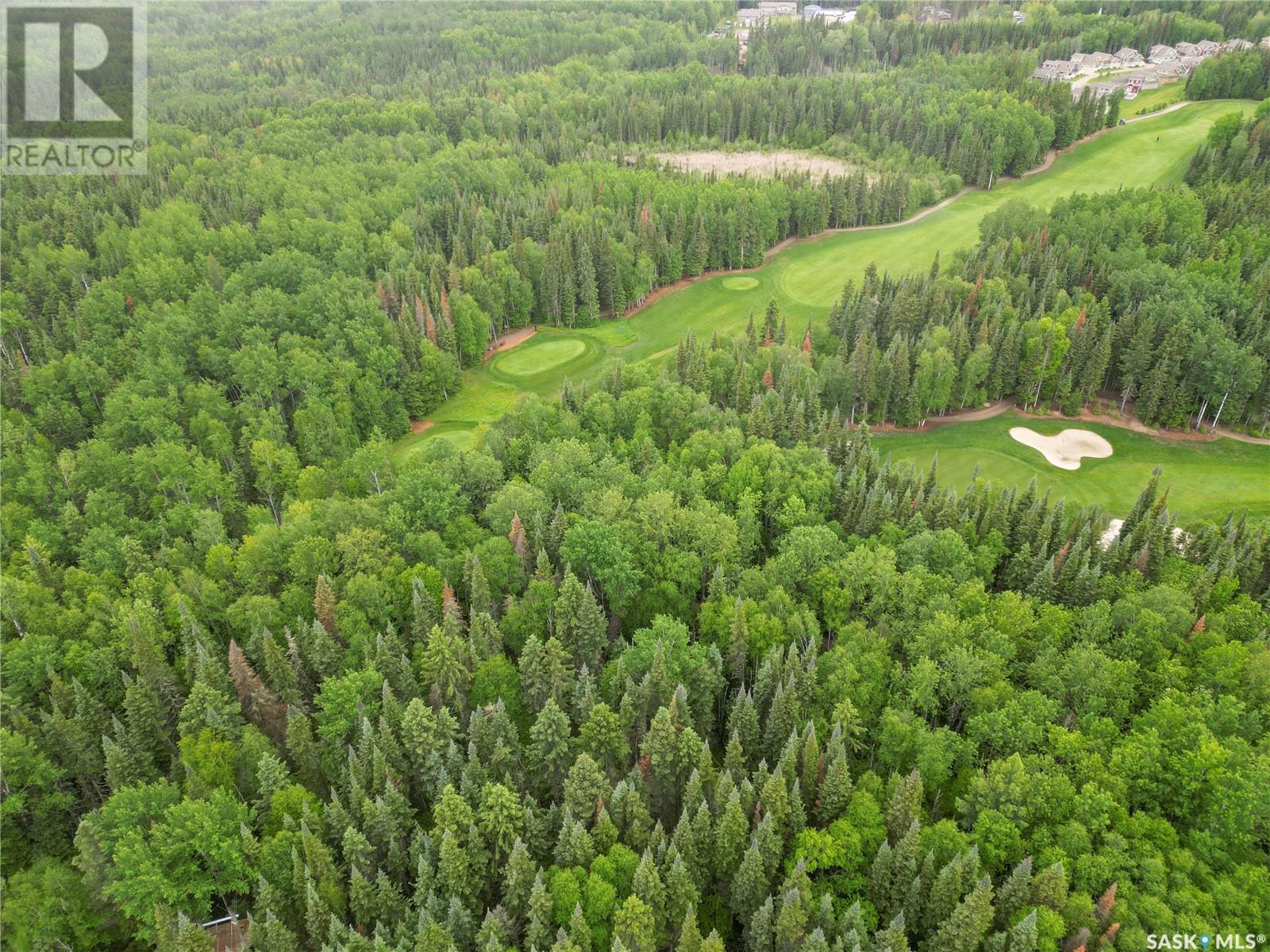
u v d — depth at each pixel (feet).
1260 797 211.82
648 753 244.01
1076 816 216.54
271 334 509.76
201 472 384.27
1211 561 310.65
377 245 604.49
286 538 322.14
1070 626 280.92
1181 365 460.55
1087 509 351.25
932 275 564.71
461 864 214.07
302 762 251.19
